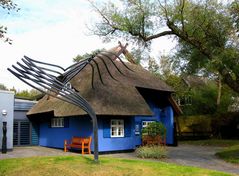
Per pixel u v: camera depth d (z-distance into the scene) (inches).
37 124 1011.9
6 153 753.0
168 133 957.8
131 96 808.9
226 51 568.4
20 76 397.4
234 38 614.5
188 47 680.4
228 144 1010.1
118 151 783.1
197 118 1293.1
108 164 421.4
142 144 842.8
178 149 859.4
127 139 812.0
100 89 764.6
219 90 1267.2
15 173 382.0
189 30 605.6
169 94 952.9
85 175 367.9
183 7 586.6
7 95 825.5
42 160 448.8
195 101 1347.2
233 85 615.8
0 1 533.3
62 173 373.7
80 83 822.5
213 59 571.8
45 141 962.1
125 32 619.2
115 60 928.3
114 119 789.2
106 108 709.3
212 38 613.3
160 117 962.7
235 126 1219.9
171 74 1401.3
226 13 605.0
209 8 602.9
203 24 598.2
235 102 1317.7
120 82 837.8
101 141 748.6
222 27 609.0
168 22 608.7
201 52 625.9
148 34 632.4
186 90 1389.0
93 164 417.1
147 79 944.3
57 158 466.3
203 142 1084.5
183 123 1330.0
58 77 429.1
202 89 1366.9
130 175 371.6
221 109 1269.7
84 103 431.2
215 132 1246.3
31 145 987.9
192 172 392.8
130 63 985.5
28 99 1115.9
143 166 418.0
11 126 824.9
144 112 783.7
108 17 622.5
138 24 611.5
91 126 749.3
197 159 628.7
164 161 596.1
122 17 613.6
